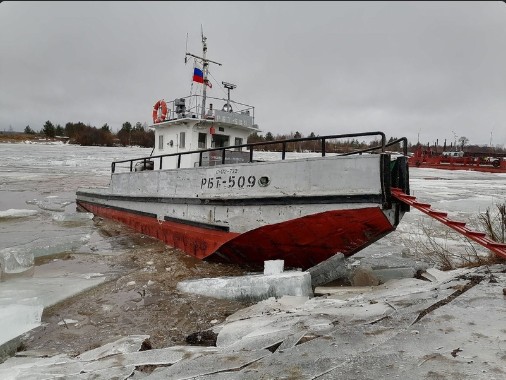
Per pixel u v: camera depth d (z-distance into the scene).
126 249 9.52
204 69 11.20
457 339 3.21
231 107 11.41
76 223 12.89
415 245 9.36
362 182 5.89
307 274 5.75
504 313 3.68
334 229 6.38
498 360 2.83
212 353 3.63
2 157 46.84
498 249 4.71
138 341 4.41
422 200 18.11
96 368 3.58
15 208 16.06
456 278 5.06
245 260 7.90
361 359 3.03
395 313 3.96
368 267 6.49
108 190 13.16
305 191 6.48
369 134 6.00
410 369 2.81
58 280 7.19
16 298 6.12
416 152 51.19
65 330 5.15
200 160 8.58
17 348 4.64
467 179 32.88
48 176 29.30
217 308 5.73
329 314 4.22
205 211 8.23
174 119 10.58
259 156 32.69
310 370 2.95
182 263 8.30
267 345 3.58
